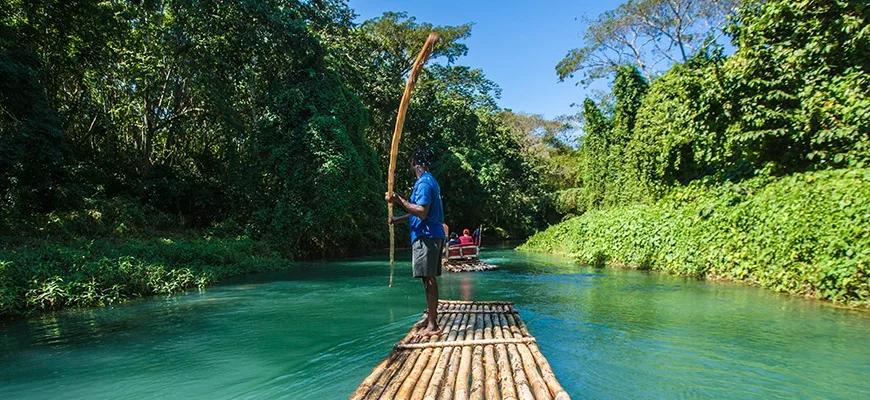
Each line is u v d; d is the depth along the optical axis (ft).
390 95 76.84
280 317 18.51
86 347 14.43
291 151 50.08
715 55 31.65
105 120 53.78
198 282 27.89
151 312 20.10
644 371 11.34
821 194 20.59
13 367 12.51
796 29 27.55
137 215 42.91
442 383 9.04
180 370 12.07
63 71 47.65
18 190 34.86
